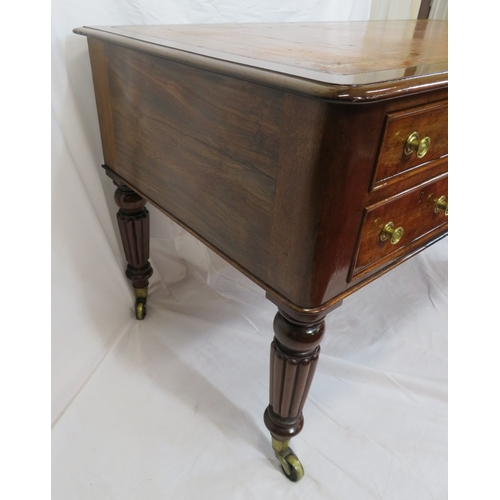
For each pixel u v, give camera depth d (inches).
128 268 41.0
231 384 37.3
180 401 35.5
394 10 60.1
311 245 19.2
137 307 42.3
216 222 25.2
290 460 29.7
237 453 31.9
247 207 22.2
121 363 38.5
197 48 22.9
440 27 40.2
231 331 42.8
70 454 31.1
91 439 32.2
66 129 34.8
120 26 32.7
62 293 36.2
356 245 20.9
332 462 31.6
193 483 29.8
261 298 48.3
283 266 21.2
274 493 29.4
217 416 34.5
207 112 22.3
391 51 24.5
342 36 30.8
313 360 24.9
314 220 18.6
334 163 17.2
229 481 30.0
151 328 42.2
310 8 47.0
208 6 39.9
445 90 20.2
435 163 22.6
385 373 39.0
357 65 19.5
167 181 28.5
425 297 49.9
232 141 21.5
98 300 39.6
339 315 46.6
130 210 37.3
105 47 29.2
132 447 31.8
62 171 34.5
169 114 25.4
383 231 22.1
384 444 33.0
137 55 26.1
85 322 38.4
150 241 47.5
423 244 26.4
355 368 39.2
